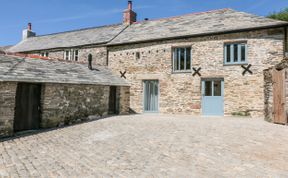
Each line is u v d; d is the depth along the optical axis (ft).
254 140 23.39
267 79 37.76
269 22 43.78
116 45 58.23
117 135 27.02
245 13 52.13
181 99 49.90
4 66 31.63
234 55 46.16
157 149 20.98
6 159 18.34
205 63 48.01
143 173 15.30
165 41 52.21
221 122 35.14
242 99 44.55
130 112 55.26
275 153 19.25
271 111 35.53
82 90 40.24
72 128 32.81
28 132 30.63
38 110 33.86
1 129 27.43
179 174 15.08
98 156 19.21
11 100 28.81
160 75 52.29
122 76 56.75
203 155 19.02
